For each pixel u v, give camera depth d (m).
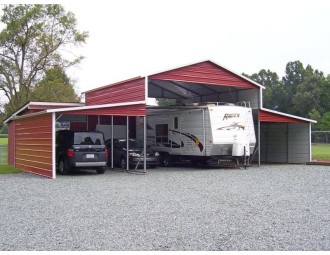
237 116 20.00
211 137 19.36
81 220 7.98
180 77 19.58
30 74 42.38
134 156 19.86
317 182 14.40
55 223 7.73
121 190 12.27
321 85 68.94
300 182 14.39
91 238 6.62
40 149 17.38
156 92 25.91
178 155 21.80
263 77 82.44
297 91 72.25
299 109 70.25
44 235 6.83
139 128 25.45
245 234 6.86
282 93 77.38
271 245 6.17
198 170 19.59
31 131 18.83
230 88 23.33
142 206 9.49
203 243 6.30
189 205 9.62
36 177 16.44
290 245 6.16
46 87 41.12
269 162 25.61
